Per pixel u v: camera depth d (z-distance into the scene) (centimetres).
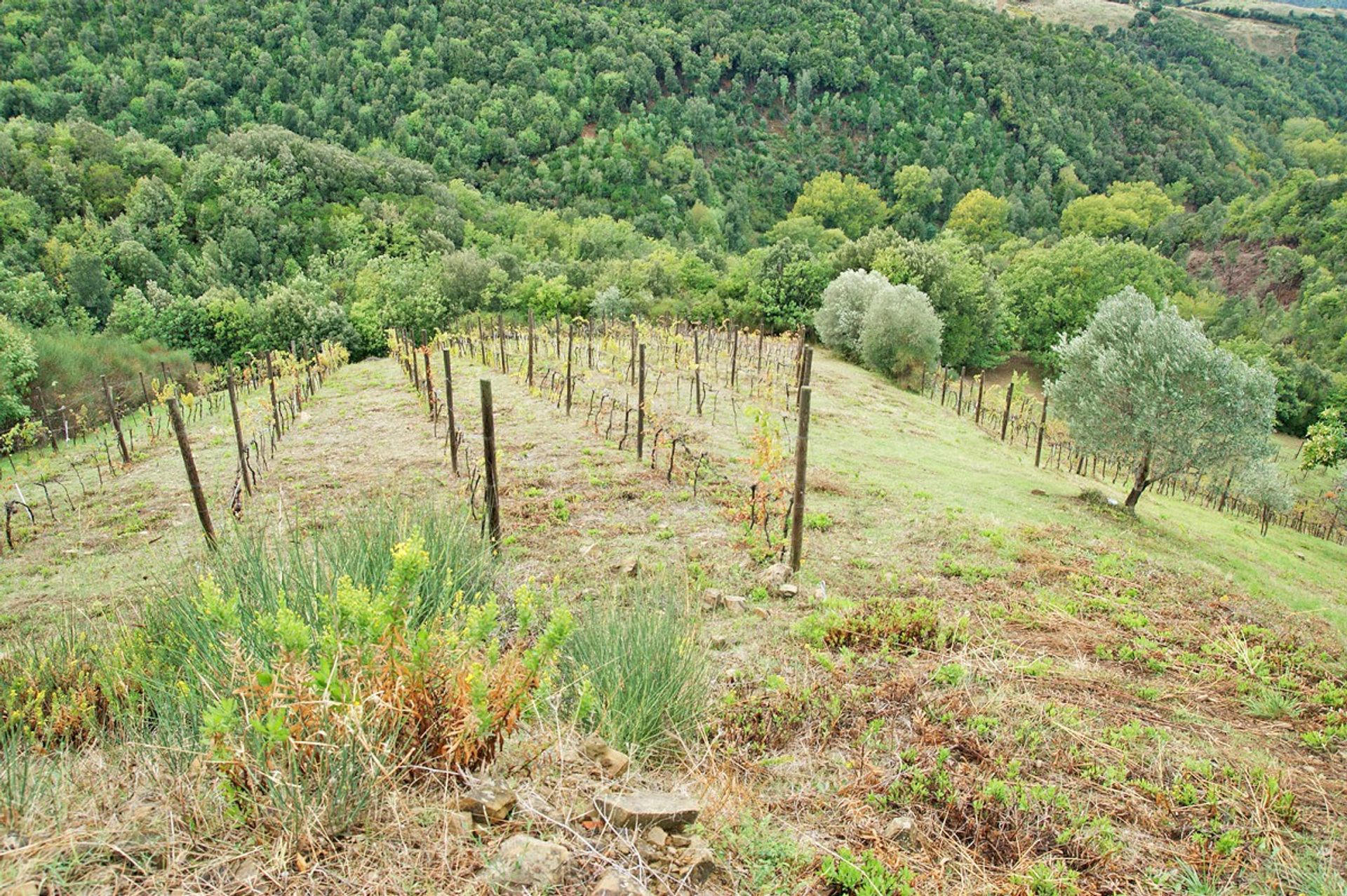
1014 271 4628
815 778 425
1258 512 2508
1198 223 7812
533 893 270
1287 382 4209
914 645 625
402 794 316
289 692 319
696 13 11438
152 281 4347
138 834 279
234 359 3453
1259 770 460
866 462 1389
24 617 753
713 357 2491
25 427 1791
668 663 479
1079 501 1323
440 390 1831
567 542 886
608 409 1606
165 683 404
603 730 417
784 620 681
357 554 569
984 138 9944
